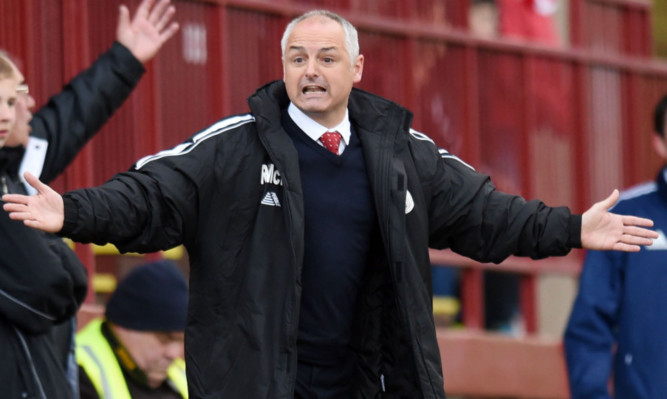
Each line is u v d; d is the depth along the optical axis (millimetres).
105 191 19156
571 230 20922
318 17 20375
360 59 20922
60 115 24922
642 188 28969
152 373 25219
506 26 41469
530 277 40094
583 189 41625
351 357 20859
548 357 39625
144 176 19547
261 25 34531
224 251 19922
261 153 20156
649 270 27859
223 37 33469
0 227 21562
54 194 18703
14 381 21547
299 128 20484
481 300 38875
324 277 20281
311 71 20047
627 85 43438
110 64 25734
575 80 42000
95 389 24703
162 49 32469
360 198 20438
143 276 25188
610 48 43625
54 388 22000
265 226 19938
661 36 63062
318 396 20547
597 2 43375
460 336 37469
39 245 21719
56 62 30656
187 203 19719
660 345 27656
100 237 19078
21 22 30062
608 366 27828
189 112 32906
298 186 19906
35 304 21609
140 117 31922
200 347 19906
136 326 24938
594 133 42219
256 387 19469
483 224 21172
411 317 20250
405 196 20344
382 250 20672
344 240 20344
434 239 21484
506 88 40281
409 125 20891
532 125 40531
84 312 30281
